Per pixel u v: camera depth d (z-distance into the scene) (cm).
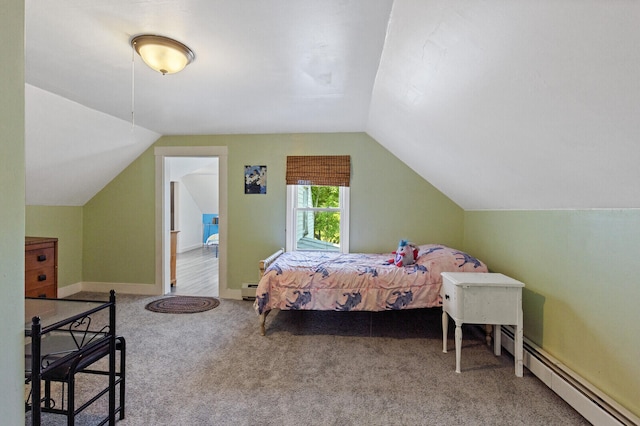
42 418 173
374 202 396
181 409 183
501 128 174
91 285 434
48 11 158
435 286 277
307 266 303
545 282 223
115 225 429
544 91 129
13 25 82
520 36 114
